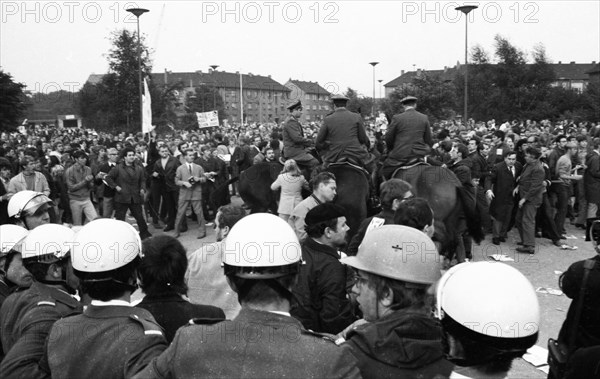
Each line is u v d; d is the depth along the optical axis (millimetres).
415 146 7559
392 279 2238
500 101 38906
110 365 2320
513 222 11203
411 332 2135
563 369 3311
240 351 1985
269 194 10508
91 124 26922
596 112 39656
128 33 21859
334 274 3736
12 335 2898
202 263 4246
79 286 2973
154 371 2076
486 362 1947
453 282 2051
